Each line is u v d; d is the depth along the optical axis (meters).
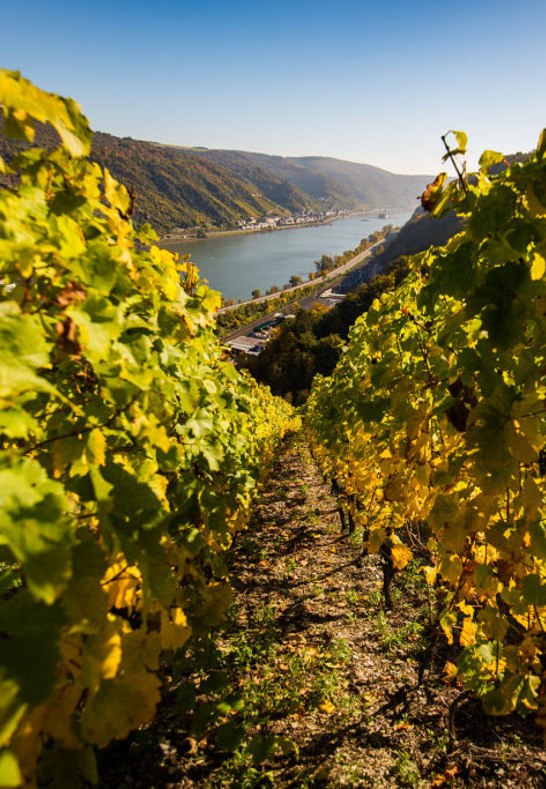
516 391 1.62
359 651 4.04
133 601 1.47
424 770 2.80
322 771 2.74
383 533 3.33
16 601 0.86
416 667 3.78
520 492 1.69
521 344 1.69
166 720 2.98
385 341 3.30
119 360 1.32
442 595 4.38
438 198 1.78
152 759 2.65
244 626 4.49
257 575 5.80
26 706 0.70
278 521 8.27
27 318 0.94
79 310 1.15
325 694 3.46
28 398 1.41
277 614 4.78
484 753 2.89
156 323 2.05
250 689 3.39
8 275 1.19
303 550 6.68
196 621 2.34
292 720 3.18
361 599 5.00
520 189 1.49
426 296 1.79
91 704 1.04
